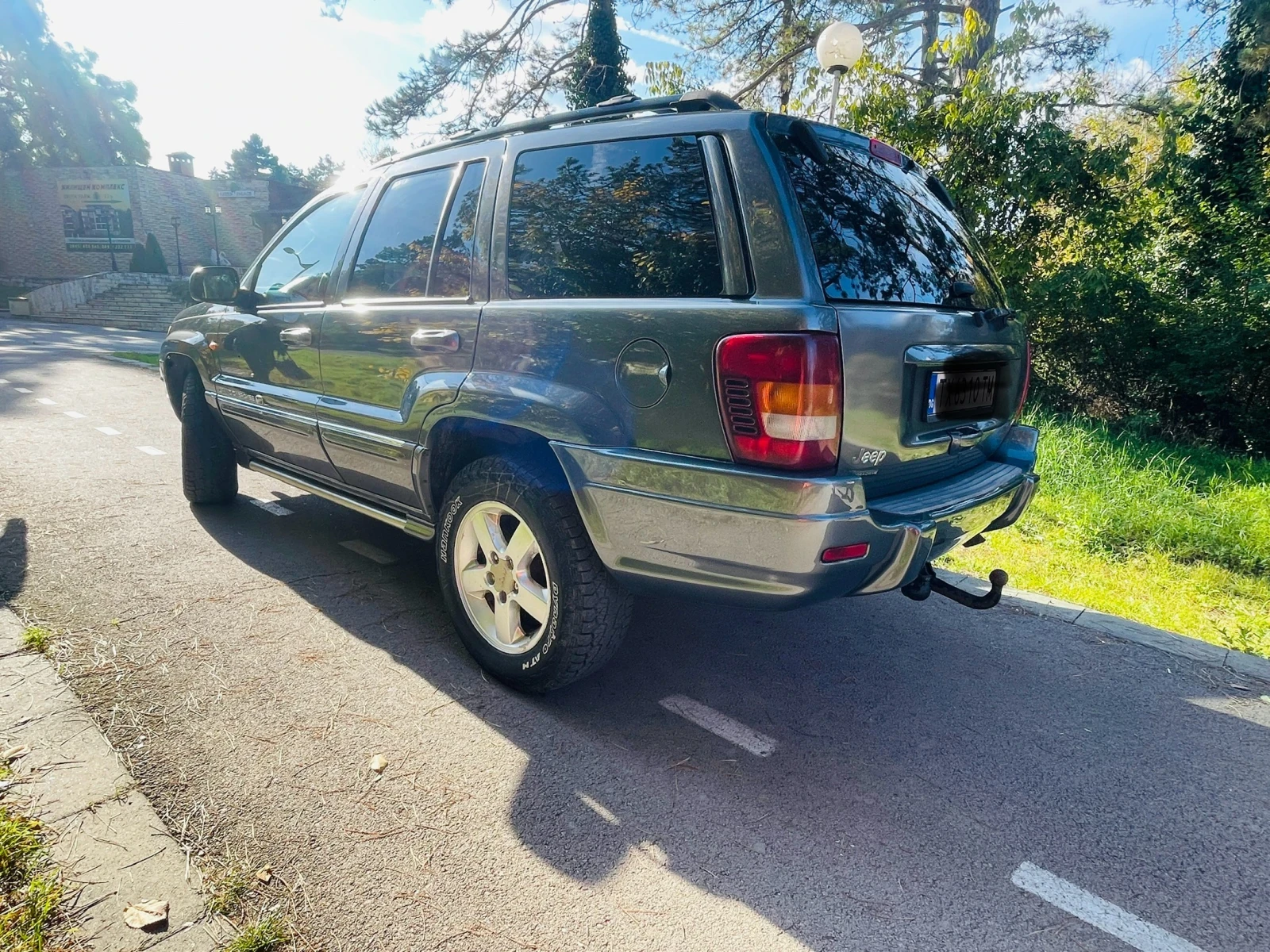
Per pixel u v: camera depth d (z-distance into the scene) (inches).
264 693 100.3
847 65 265.9
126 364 442.6
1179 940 69.2
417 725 95.4
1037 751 99.0
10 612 118.1
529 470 97.4
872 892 72.9
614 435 86.9
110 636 112.4
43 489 183.8
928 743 99.7
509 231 102.3
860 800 86.8
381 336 115.6
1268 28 313.0
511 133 108.4
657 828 79.9
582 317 89.8
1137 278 324.2
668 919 68.2
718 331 78.5
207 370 160.9
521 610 104.4
